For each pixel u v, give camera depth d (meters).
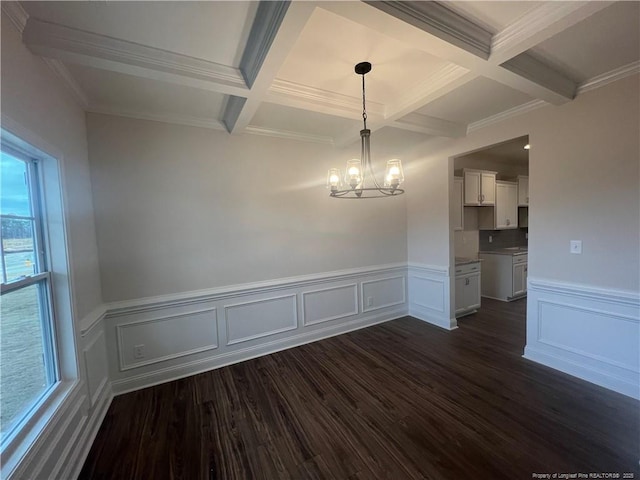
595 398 2.16
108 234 2.39
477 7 1.46
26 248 1.51
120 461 1.72
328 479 1.57
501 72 1.87
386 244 4.03
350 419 2.04
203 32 1.57
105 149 2.36
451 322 3.69
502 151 4.54
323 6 1.28
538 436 1.81
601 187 2.24
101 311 2.24
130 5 1.35
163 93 2.21
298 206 3.31
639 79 2.02
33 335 1.51
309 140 3.34
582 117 2.31
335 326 3.61
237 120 2.50
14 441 1.21
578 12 1.36
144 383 2.54
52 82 1.71
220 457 1.74
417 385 2.43
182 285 2.71
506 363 2.75
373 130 2.93
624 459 1.62
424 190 3.90
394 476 1.58
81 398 1.75
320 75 2.06
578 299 2.42
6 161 1.38
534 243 2.70
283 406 2.21
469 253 5.07
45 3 1.31
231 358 2.95
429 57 1.86
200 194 2.77
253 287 3.03
